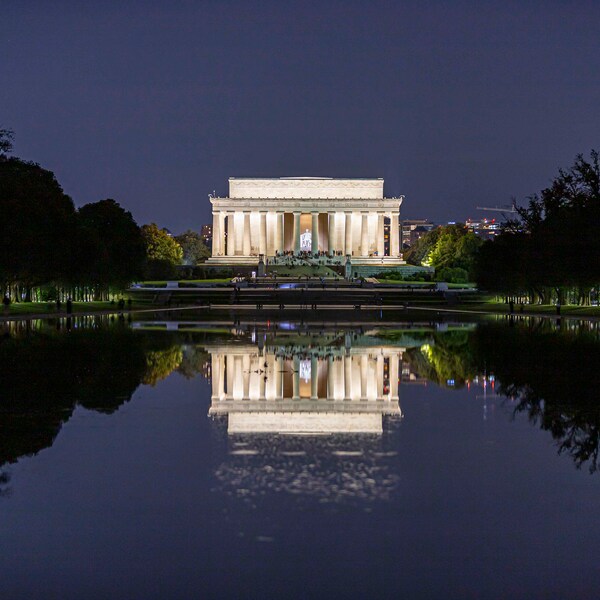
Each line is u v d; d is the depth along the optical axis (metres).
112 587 15.62
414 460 24.39
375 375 44.34
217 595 15.25
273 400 35.62
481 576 16.06
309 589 15.48
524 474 22.94
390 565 16.56
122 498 20.55
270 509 19.70
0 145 130.00
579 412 32.56
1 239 105.31
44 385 39.94
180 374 44.59
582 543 17.75
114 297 170.25
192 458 24.52
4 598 15.15
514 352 57.81
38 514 19.41
